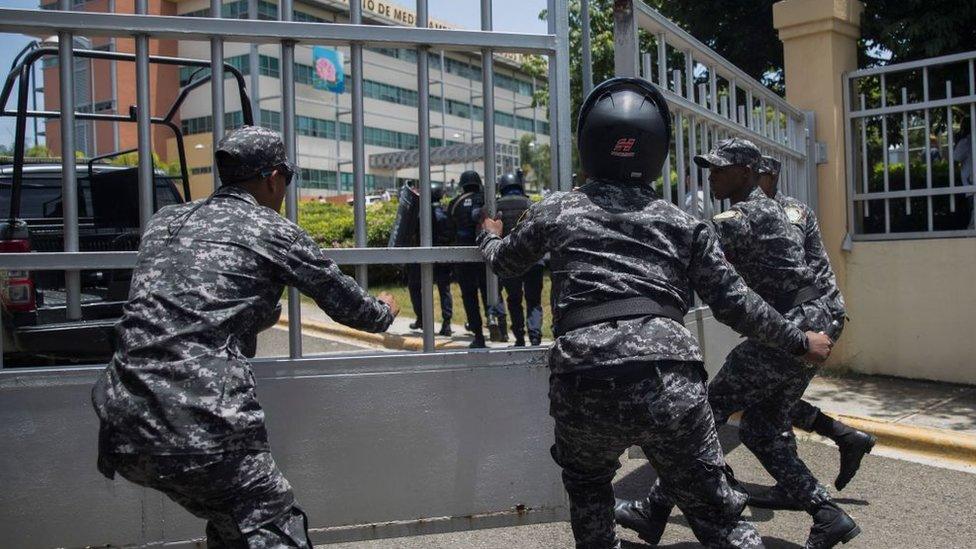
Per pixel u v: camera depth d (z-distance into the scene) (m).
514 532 3.48
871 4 9.13
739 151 3.49
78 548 2.82
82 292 4.48
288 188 3.06
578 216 2.51
